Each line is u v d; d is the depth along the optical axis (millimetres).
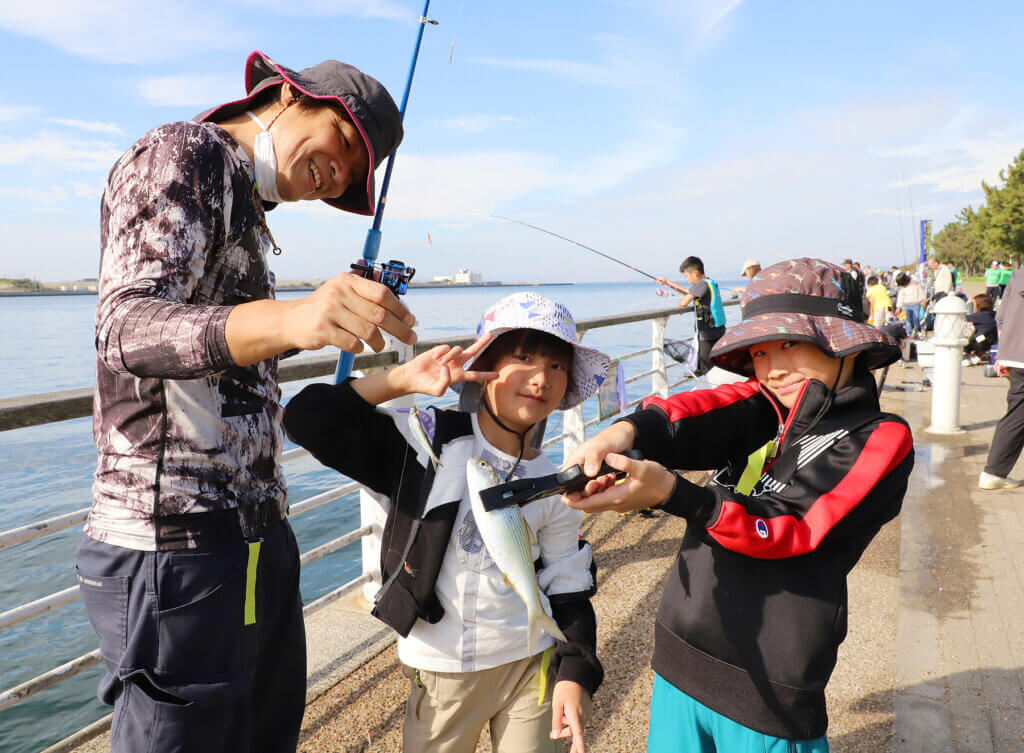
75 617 5281
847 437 1371
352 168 1511
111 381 1243
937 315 7090
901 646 2922
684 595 1497
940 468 5809
